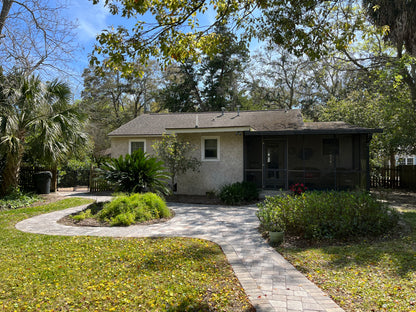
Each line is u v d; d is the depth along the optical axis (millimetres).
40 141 11305
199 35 6395
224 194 12242
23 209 10516
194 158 14273
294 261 5117
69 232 7406
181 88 31875
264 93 33188
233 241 6461
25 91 11273
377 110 16938
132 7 5328
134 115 36938
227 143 14859
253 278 4398
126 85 35000
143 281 4352
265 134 13109
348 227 6383
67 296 3920
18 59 11227
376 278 4281
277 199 7641
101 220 8680
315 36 6191
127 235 7062
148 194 9859
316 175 14094
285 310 3412
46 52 11922
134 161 10961
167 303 3695
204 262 5109
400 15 12680
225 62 30656
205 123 16562
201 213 10031
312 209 6746
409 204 11336
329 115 19859
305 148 14391
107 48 5480
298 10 6270
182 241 6449
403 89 16047
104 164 11125
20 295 3973
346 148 13977
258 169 14602
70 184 21531
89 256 5508
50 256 5512
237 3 6289
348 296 3748
